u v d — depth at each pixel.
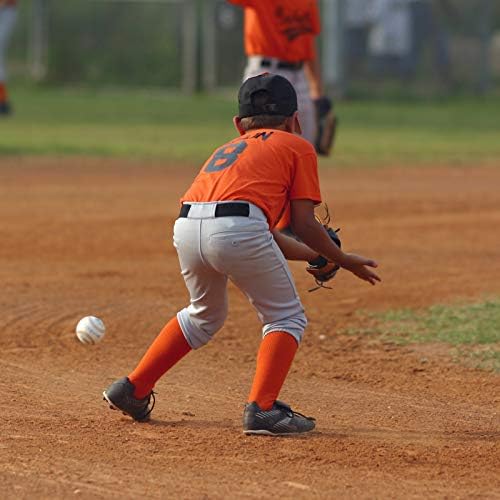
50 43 130.00
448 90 121.06
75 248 37.19
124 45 128.25
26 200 46.53
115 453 18.36
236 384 23.20
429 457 18.48
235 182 18.64
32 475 17.22
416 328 27.75
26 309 29.12
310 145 19.16
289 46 36.22
